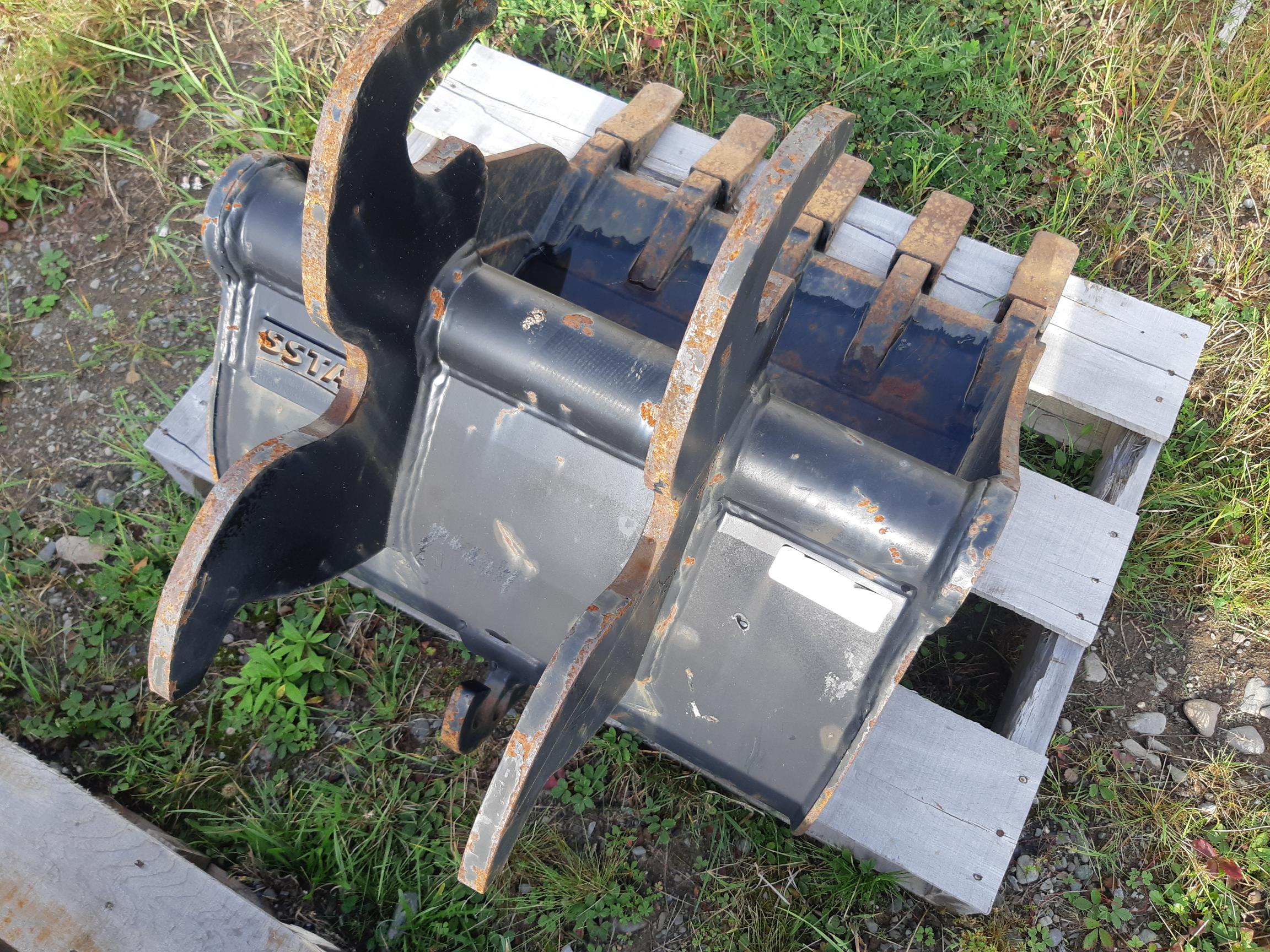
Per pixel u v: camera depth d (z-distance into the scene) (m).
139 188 1.46
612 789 1.09
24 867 0.91
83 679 1.15
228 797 1.08
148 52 1.56
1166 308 1.33
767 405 0.82
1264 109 1.42
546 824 1.07
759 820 1.06
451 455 0.87
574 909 1.03
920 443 0.95
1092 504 1.04
